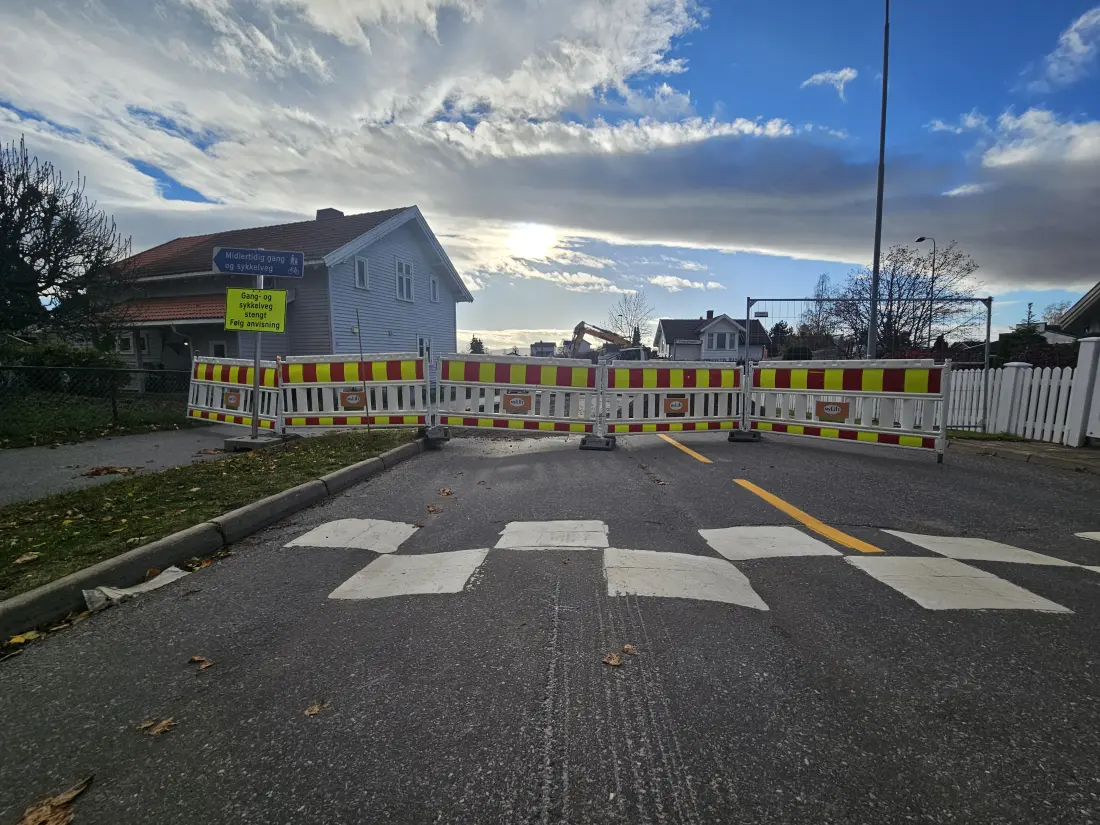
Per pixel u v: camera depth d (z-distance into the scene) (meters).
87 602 3.32
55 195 14.93
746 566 3.75
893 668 2.51
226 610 3.22
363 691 2.38
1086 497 5.72
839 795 1.77
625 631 2.86
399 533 4.61
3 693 2.44
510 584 3.46
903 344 22.45
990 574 3.60
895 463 7.56
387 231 21.28
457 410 9.29
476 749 2.01
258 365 8.76
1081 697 2.29
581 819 1.70
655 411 9.28
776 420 9.34
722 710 2.22
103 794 1.84
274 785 1.86
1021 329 28.95
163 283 20.94
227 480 6.04
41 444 9.25
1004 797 1.75
